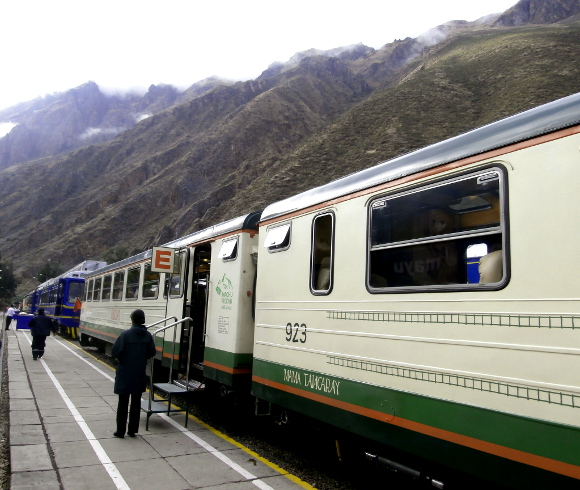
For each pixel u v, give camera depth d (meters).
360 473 5.61
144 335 6.80
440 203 4.04
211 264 8.29
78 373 12.37
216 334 7.77
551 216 3.19
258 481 5.14
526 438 3.12
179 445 6.38
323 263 5.40
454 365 3.66
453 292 3.74
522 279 3.29
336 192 5.31
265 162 96.56
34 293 43.31
